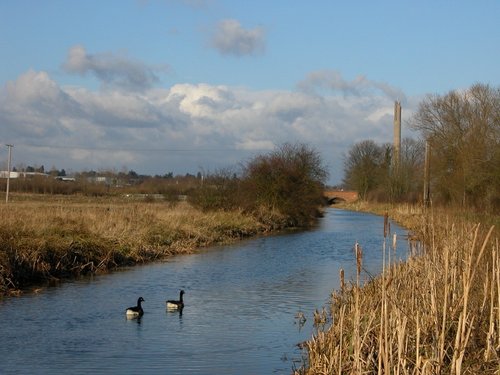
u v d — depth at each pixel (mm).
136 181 100188
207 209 43312
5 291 18094
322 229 48438
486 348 9953
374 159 100375
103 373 11242
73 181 89438
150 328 14695
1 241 19625
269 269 24812
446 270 9789
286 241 37219
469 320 10609
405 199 78438
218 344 13375
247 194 47906
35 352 12445
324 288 20406
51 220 24641
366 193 98812
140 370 11461
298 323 15375
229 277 22594
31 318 15242
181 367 11727
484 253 14773
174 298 18422
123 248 25391
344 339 10648
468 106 50656
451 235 14586
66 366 11617
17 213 25609
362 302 12578
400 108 82750
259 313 16531
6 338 13398
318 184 63438
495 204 42688
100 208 36812
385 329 8672
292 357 12438
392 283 11469
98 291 18969
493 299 10477
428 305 11148
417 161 80125
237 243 35312
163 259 26938
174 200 52312
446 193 49531
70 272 21609
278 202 51062
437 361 8969
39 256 20406
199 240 33531
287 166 52531
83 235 23844
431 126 53219
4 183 78062
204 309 16984
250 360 12203
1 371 11211
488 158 45188
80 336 13773
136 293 18953
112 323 15070
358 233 44125
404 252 31172
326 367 10180
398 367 8484
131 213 32562
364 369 9688
